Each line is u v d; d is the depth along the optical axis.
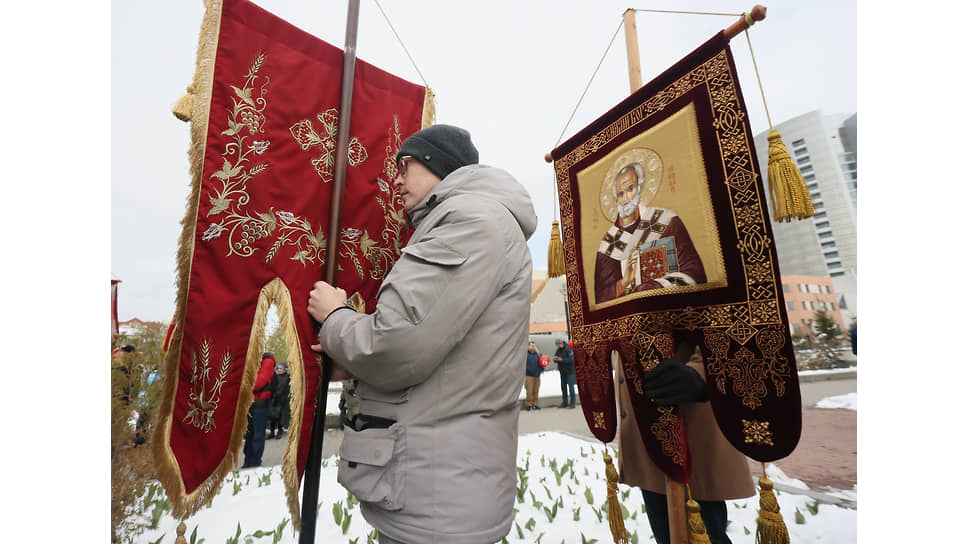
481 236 0.99
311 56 1.47
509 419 1.06
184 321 1.08
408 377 0.94
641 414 1.60
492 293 0.99
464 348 0.99
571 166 2.19
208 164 1.16
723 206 1.38
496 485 0.98
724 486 1.54
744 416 1.28
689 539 1.38
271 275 1.25
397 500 0.93
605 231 1.91
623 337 1.73
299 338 1.27
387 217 1.67
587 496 2.85
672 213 1.56
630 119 1.83
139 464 1.86
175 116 1.14
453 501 0.91
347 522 2.30
